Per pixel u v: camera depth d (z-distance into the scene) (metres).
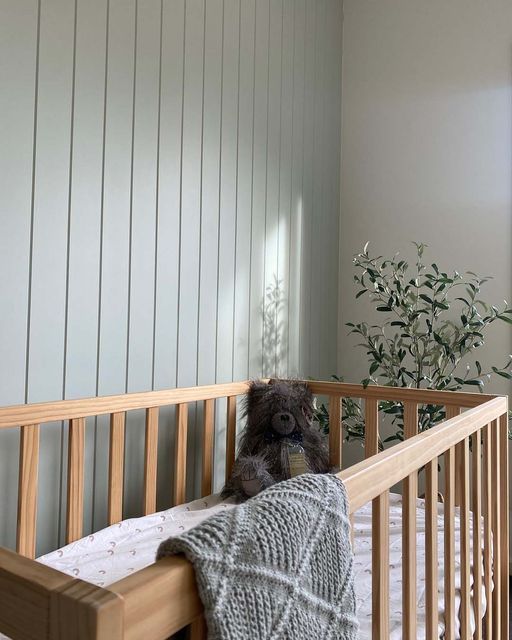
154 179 1.54
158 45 1.55
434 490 0.92
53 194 1.28
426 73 2.38
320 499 0.61
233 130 1.85
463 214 2.28
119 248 1.44
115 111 1.42
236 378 1.88
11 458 1.21
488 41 2.25
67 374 1.31
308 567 0.56
